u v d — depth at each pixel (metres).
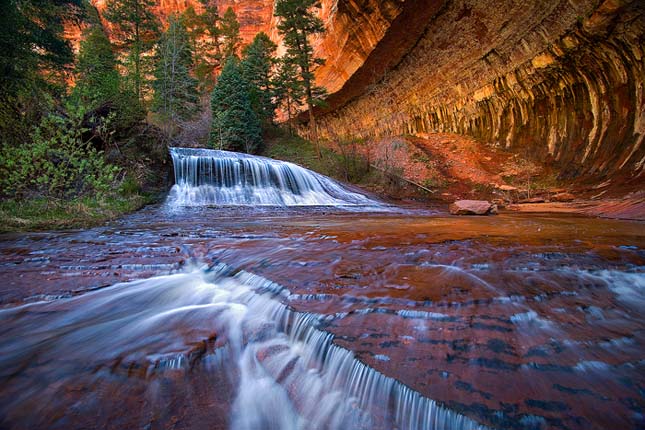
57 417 1.37
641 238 4.34
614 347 1.65
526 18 16.48
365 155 20.61
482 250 3.64
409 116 29.11
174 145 19.48
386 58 27.34
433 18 22.16
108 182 10.01
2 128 8.57
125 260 3.67
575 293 2.35
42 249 4.17
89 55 18.80
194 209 10.66
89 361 1.78
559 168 15.06
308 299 2.33
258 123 23.81
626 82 12.91
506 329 1.84
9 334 2.08
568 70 15.38
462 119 23.75
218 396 1.59
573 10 13.83
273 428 1.47
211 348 1.95
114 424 1.36
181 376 1.69
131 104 13.34
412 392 1.37
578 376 1.42
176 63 21.69
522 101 18.69
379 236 4.81
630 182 10.68
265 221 7.53
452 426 1.23
